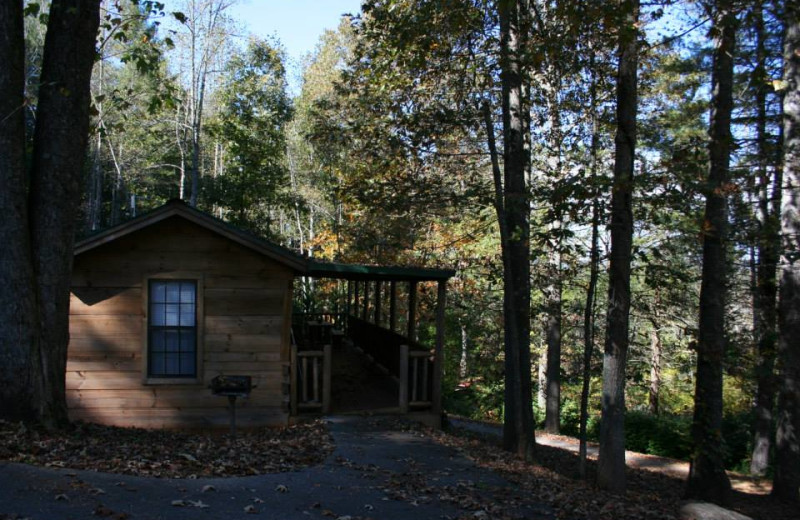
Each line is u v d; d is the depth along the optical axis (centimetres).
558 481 1009
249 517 602
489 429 1933
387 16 1198
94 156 3531
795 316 1298
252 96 2670
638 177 933
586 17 980
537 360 2934
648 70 1438
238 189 2688
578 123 1352
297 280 3011
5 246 798
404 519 655
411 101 1299
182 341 1188
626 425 2105
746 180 1213
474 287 2320
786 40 1262
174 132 3775
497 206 1195
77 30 850
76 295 1151
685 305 1491
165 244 1178
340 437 1084
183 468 777
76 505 567
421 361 1383
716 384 1134
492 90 1285
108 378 1157
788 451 1305
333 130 1411
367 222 2092
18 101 812
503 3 910
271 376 1204
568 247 1070
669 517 845
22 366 807
